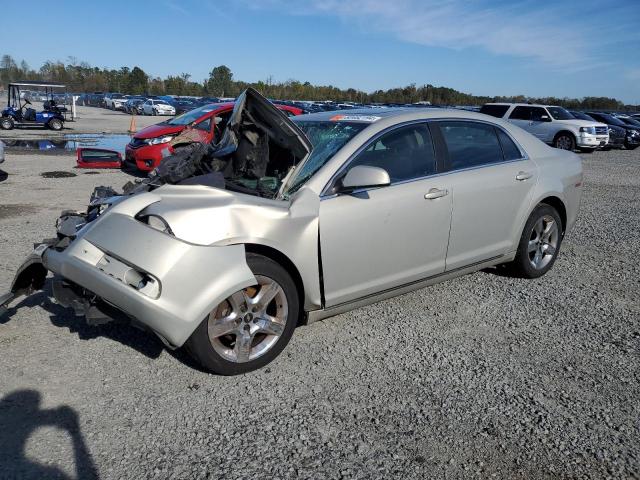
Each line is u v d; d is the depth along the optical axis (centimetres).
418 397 333
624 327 441
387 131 420
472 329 431
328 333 418
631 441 294
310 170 394
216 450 280
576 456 282
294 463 272
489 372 364
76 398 322
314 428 300
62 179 1105
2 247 606
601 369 372
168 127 1180
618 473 270
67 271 338
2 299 387
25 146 1817
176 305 313
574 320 452
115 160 1291
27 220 738
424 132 443
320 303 383
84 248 338
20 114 2538
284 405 321
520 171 498
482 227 470
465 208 450
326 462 274
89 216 374
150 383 340
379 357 382
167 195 345
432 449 285
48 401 318
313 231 364
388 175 374
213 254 323
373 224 392
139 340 397
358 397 331
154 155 1138
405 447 287
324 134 429
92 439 285
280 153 412
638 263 616
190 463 270
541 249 542
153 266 312
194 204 333
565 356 389
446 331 426
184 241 319
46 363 360
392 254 409
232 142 426
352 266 389
